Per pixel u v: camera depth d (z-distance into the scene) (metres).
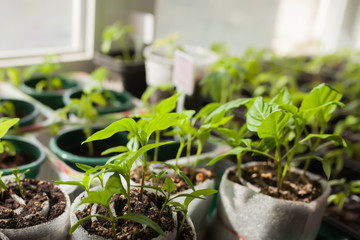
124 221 0.70
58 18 1.74
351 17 3.02
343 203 1.32
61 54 1.79
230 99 1.59
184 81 1.27
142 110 1.41
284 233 0.83
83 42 1.84
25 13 1.64
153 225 0.63
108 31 1.67
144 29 1.78
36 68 1.51
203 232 0.96
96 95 1.31
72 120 1.29
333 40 3.03
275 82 1.96
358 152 1.60
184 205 0.72
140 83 1.71
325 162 0.83
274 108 0.77
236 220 0.86
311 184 0.92
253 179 0.92
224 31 2.46
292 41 2.85
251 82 1.84
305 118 0.85
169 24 2.13
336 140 0.81
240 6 2.45
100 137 0.66
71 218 0.70
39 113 1.34
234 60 1.54
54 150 1.06
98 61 1.71
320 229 1.09
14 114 1.33
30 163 1.05
